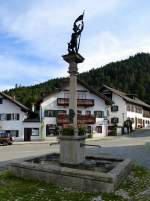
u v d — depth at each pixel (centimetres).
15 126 5475
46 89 12362
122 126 6225
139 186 1156
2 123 5462
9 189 1045
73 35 1468
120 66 16212
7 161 2066
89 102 5709
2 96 5484
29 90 12756
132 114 7300
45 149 3225
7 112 5481
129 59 17400
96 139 4938
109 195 1007
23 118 5491
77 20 1497
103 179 1046
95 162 1457
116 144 3681
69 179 1101
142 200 964
